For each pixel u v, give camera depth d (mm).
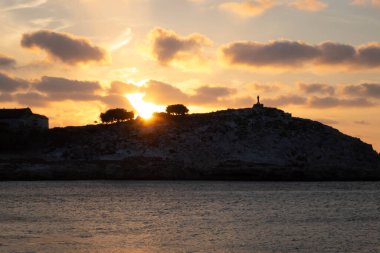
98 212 108375
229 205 123000
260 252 70000
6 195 142625
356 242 76250
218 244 74875
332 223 94000
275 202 130250
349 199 139000
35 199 132625
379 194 155375
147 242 76125
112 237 79625
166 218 100062
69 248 71875
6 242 74938
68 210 111125
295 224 92812
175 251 70562
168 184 193125
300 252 70000
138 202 128375
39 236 79625
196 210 113062
